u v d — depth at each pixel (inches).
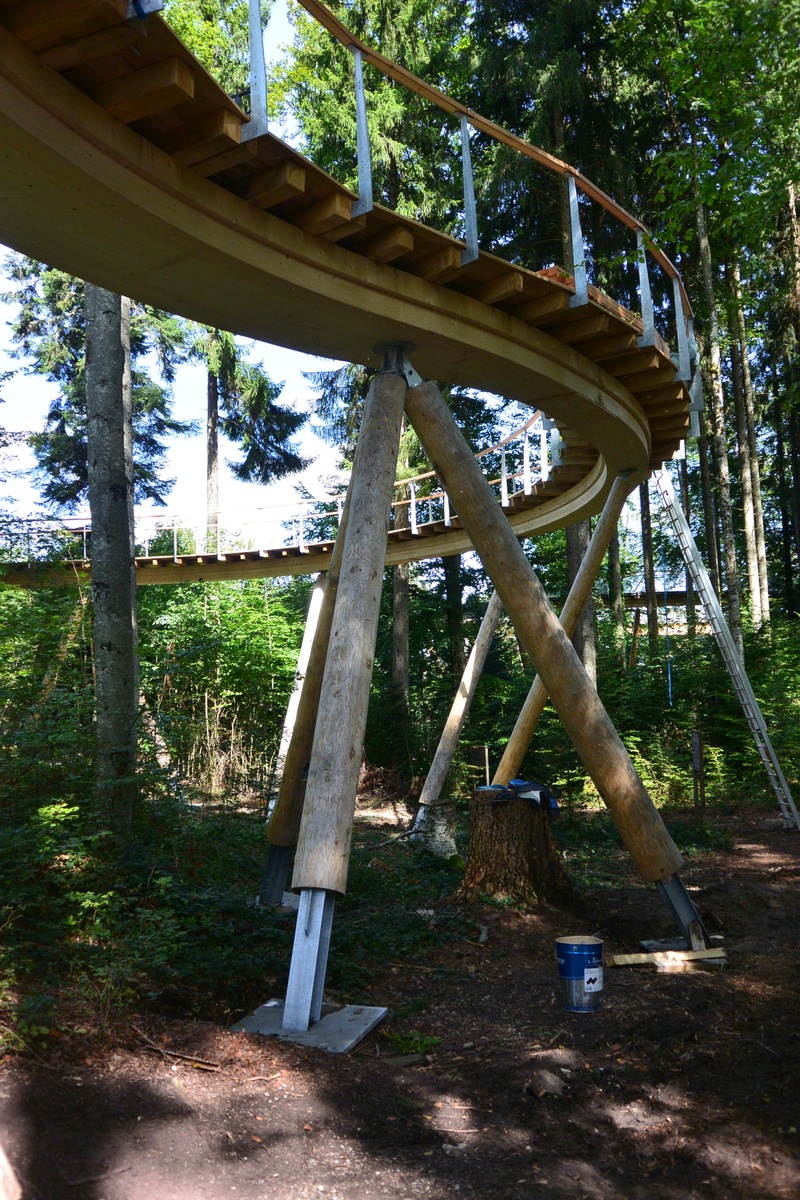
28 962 168.1
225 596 714.2
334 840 188.4
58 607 344.8
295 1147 129.4
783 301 705.0
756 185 239.0
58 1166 114.0
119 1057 146.7
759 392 922.1
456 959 234.7
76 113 152.6
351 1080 154.4
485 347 247.9
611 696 667.4
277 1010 187.8
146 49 146.9
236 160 173.0
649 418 357.4
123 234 177.3
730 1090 149.6
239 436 1035.3
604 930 263.0
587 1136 137.6
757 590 766.5
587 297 249.9
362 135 199.0
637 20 241.9
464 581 993.5
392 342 239.0
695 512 1075.9
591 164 710.5
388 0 712.4
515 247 750.5
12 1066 134.1
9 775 248.2
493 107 728.3
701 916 270.4
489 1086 155.1
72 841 214.1
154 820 283.7
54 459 949.8
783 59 194.4
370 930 247.1
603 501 432.5
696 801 439.2
